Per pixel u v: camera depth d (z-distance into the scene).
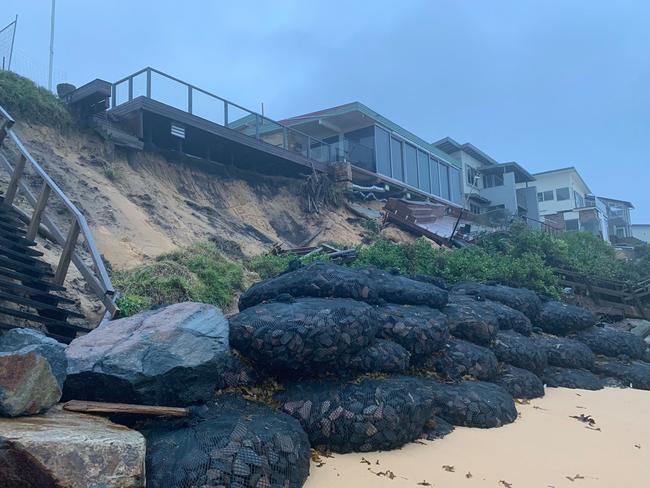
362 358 6.14
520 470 5.23
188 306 5.73
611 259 28.30
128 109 15.09
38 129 13.04
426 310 7.95
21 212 8.73
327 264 7.63
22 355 3.89
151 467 3.97
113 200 12.54
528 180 43.59
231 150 18.47
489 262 17.00
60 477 3.24
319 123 25.98
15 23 15.48
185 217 14.45
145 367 4.66
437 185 31.97
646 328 16.88
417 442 5.80
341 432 5.30
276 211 18.89
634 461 5.73
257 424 4.59
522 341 9.22
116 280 9.38
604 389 9.73
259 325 5.81
